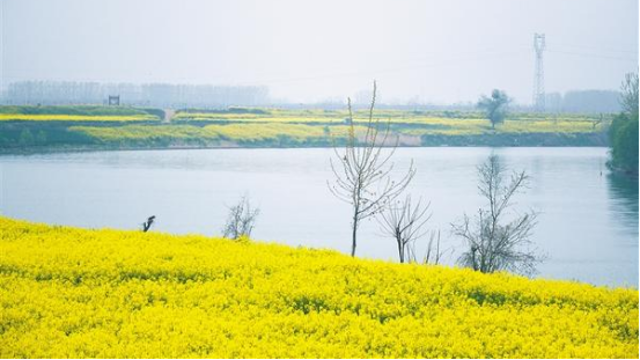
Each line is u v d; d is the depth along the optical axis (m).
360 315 21.47
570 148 163.25
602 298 23.81
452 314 21.81
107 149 144.25
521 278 26.31
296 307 22.56
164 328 19.83
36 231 31.89
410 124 177.38
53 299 22.28
